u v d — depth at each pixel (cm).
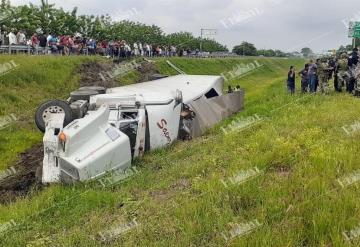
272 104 1758
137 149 1091
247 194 714
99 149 939
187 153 1106
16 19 3070
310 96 1786
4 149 1415
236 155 972
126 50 3384
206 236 605
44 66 2222
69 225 711
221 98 1594
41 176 1038
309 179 745
